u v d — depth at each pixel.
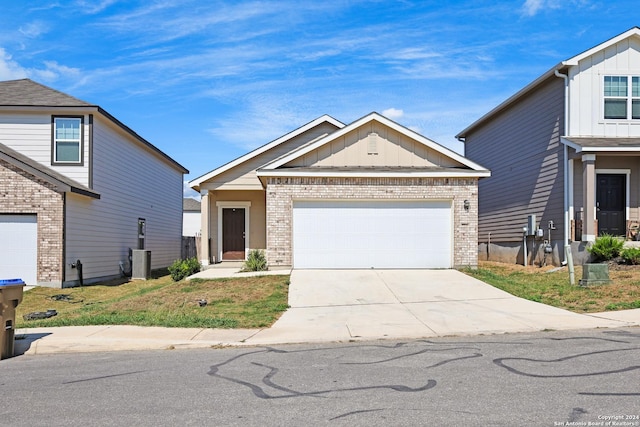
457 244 18.19
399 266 18.17
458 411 5.51
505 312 11.98
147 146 26.11
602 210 19.42
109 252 22.14
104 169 21.34
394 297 14.05
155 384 6.89
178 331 10.55
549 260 20.44
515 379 6.67
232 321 11.27
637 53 19.30
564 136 19.25
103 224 21.48
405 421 5.25
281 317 12.00
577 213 19.12
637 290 13.37
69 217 18.72
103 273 21.53
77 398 6.33
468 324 10.82
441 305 13.00
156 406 5.94
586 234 17.97
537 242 21.47
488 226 26.89
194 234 53.22
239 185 21.73
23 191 18.27
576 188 19.16
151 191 27.81
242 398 6.16
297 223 18.17
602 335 9.39
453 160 18.77
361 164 18.84
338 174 18.00
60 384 7.04
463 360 7.80
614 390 6.11
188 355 8.75
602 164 19.33
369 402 5.89
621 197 19.48
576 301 12.97
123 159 23.59
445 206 18.34
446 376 6.91
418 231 18.25
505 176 24.77
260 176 18.14
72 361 8.57
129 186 24.42
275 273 17.19
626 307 11.94
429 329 10.45
